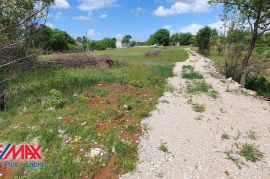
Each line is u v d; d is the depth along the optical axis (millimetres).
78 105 9367
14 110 8781
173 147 7297
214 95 13125
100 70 17250
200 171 6316
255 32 17391
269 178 6273
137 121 8688
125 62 23594
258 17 17031
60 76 13672
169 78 17266
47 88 11297
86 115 8539
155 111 9883
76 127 7559
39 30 6477
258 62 19297
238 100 13000
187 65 27812
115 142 7016
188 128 8680
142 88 13188
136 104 10312
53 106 9125
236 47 20172
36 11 6012
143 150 6953
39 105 9219
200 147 7453
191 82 16297
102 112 8938
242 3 17031
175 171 6234
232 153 7258
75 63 18625
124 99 10703
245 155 7180
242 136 8453
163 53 51000
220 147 7555
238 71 20031
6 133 7164
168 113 9852
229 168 6531
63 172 5672
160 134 8000
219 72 23266
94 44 90125
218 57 44125
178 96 12422
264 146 7844
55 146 6543
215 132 8578
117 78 14250
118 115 8828
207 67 26797
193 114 10047
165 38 118875
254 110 11516
